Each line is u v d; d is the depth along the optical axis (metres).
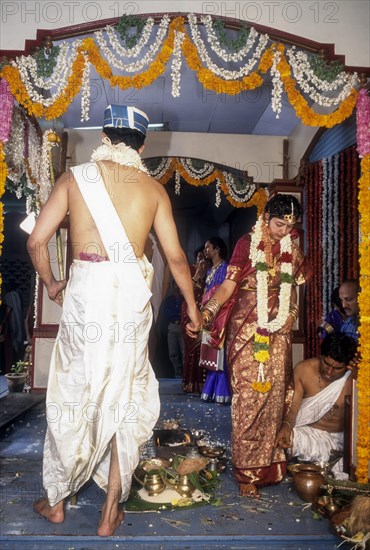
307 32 3.34
